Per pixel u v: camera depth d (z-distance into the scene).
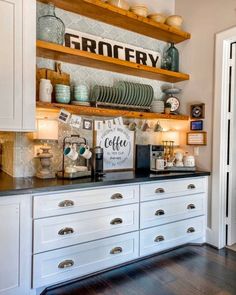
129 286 1.97
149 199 2.30
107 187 2.05
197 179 2.65
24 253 1.71
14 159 2.16
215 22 2.67
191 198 2.61
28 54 1.87
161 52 3.05
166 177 2.36
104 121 2.64
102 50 2.60
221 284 2.00
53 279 1.82
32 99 1.89
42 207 1.76
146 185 2.28
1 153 2.57
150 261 2.37
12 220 1.66
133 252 2.21
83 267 1.95
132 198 2.19
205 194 2.73
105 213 2.04
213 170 2.69
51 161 2.32
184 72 3.01
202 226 2.72
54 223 1.81
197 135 2.82
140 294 1.87
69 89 2.21
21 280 1.71
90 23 2.53
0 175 2.27
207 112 2.75
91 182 1.95
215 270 2.21
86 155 2.28
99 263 2.03
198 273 2.16
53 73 2.26
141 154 2.79
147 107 2.66
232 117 2.69
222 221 2.67
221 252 2.57
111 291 1.90
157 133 3.04
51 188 1.77
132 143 2.84
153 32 2.81
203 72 2.79
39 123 2.11
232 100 2.69
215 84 2.66
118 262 2.13
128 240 2.18
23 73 1.85
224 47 2.60
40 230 1.76
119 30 2.72
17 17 1.82
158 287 1.96
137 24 2.63
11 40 1.81
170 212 2.45
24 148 2.20
